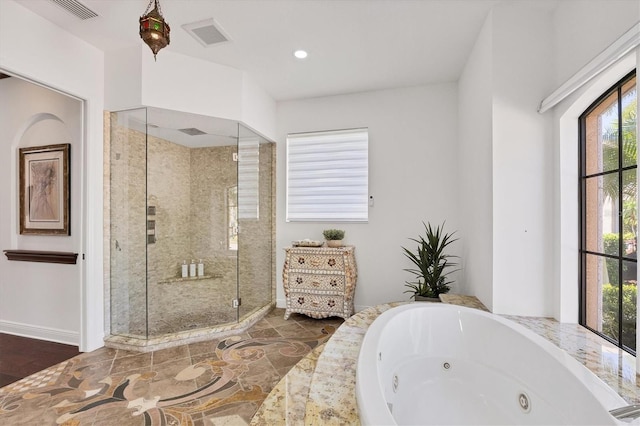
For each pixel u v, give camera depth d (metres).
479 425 1.61
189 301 3.40
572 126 2.01
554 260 2.09
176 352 2.66
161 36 1.72
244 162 3.52
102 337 2.81
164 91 2.82
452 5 2.20
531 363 1.52
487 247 2.31
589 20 1.73
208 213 3.54
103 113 2.83
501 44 2.19
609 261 1.76
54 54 2.43
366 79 3.39
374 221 3.67
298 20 2.38
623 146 1.65
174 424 1.73
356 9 2.26
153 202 3.26
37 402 1.95
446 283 3.20
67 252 2.88
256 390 2.07
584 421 1.20
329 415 1.08
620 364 1.48
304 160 3.94
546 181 2.12
